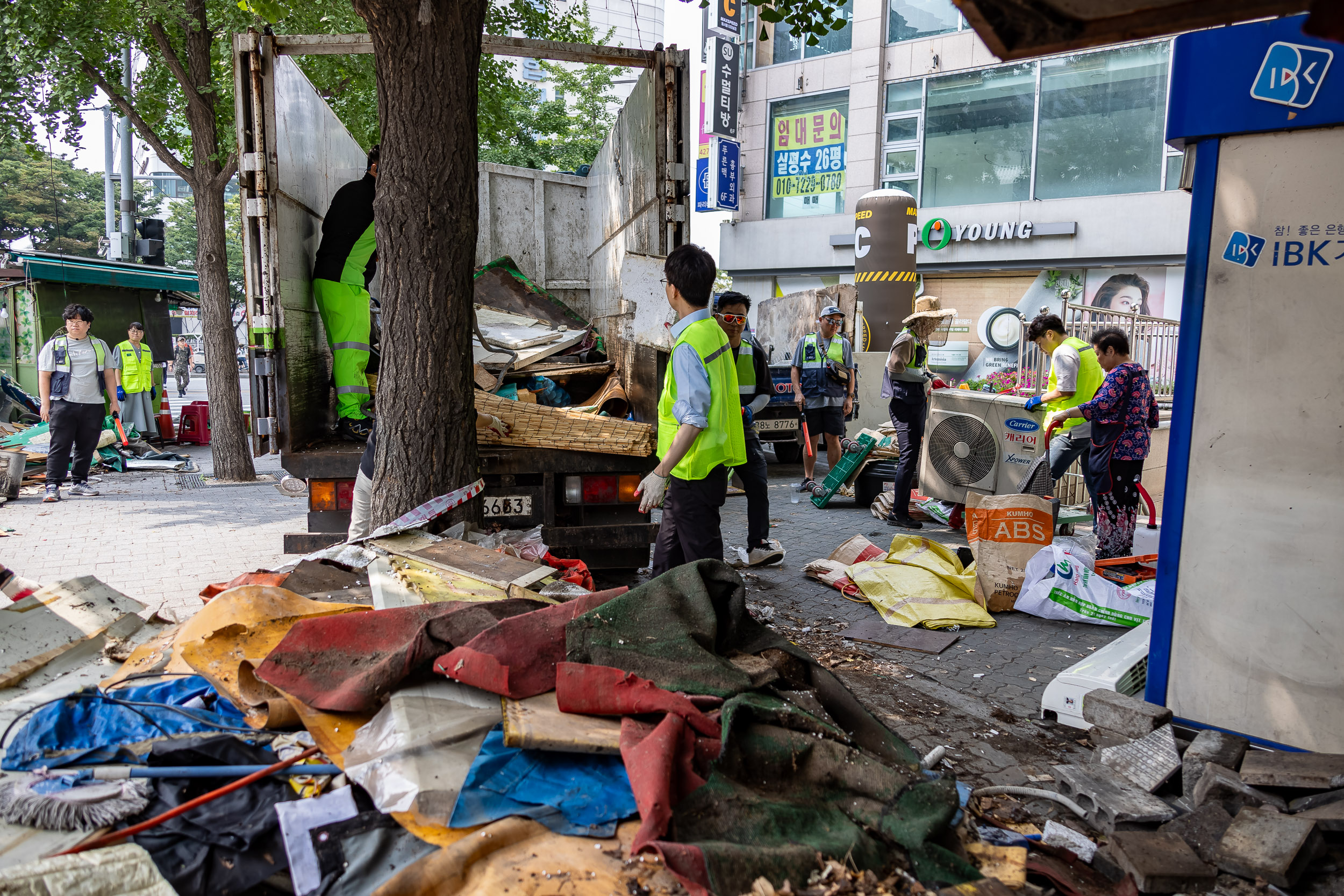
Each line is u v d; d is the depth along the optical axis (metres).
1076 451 6.86
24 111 10.82
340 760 2.50
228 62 11.12
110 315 15.15
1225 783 2.91
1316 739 3.19
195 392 31.12
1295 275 3.13
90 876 2.00
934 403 8.27
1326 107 2.98
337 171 6.93
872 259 14.27
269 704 2.67
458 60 4.16
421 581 3.56
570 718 2.58
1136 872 2.48
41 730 2.57
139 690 2.88
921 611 5.18
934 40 19.00
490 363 5.86
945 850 2.32
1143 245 16.77
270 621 3.13
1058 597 5.25
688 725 2.54
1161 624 3.52
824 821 2.36
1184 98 3.25
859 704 2.99
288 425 5.07
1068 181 17.86
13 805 2.23
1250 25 3.10
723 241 22.22
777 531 7.84
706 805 2.31
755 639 3.19
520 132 23.14
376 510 4.38
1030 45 1.79
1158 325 10.44
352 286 5.72
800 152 21.09
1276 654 3.25
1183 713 3.48
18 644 3.14
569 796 2.35
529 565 3.82
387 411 4.34
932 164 19.45
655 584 3.09
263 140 5.03
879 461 9.01
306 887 2.09
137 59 11.38
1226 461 3.31
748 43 21.50
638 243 6.18
